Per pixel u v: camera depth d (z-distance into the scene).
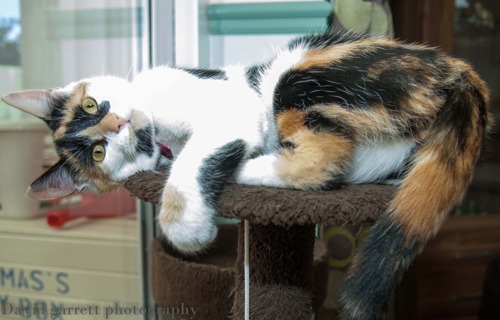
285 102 0.55
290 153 0.53
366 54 0.55
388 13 0.90
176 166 0.53
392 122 0.53
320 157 0.52
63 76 1.05
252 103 0.57
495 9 1.08
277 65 0.59
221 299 0.76
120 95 0.62
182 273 0.78
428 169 0.50
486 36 1.08
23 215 0.93
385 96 0.53
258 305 0.57
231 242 0.84
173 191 0.51
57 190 0.65
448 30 1.00
